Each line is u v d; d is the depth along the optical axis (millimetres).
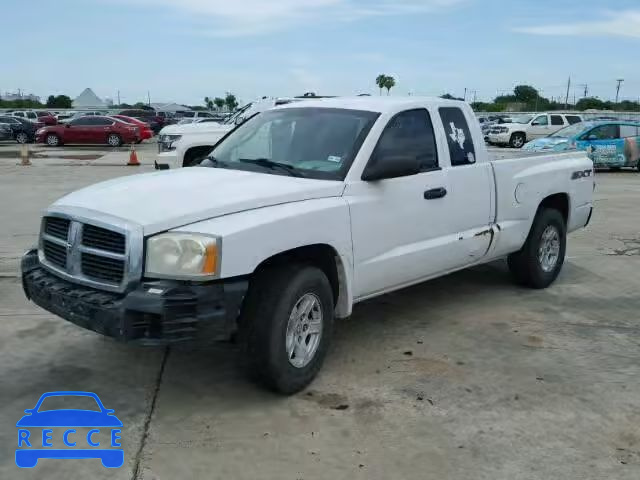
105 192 4215
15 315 5574
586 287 6875
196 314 3611
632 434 3791
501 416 3971
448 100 5629
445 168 5316
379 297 6387
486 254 5910
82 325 3799
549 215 6598
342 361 4762
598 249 8766
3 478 3240
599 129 20203
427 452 3547
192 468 3354
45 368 4527
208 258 3635
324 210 4250
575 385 4434
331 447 3578
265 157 4910
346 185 4488
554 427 3852
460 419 3922
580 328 5590
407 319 5734
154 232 3676
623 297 6535
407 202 4902
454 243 5414
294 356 4164
